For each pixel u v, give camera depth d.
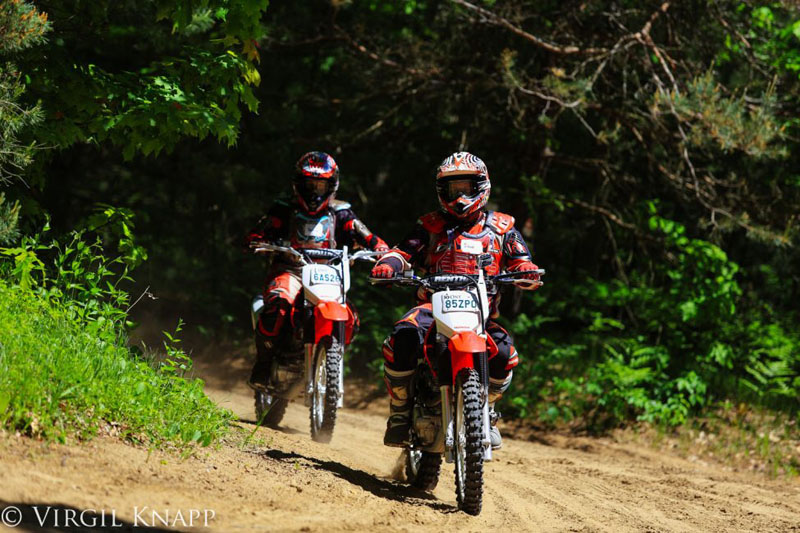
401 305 43.78
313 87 46.19
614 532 15.37
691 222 42.25
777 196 35.75
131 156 21.08
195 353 41.25
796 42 37.62
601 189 39.56
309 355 20.45
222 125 20.53
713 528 16.83
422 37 41.88
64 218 45.97
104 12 23.11
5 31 16.06
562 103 32.84
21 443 12.16
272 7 42.50
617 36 36.16
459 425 15.18
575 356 38.44
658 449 30.67
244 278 47.12
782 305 43.25
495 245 16.39
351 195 49.25
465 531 13.62
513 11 35.75
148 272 44.06
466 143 39.19
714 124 30.06
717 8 35.56
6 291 16.28
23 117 17.64
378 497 15.20
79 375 13.93
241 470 14.45
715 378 35.38
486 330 15.97
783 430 31.23
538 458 26.61
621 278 41.47
